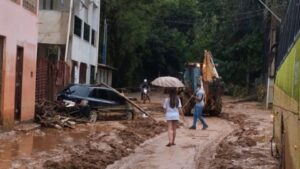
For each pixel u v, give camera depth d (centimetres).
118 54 5441
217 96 2897
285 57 908
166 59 6931
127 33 5281
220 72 5375
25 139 1516
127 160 1278
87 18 3631
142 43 5500
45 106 2034
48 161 1145
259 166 1223
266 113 3266
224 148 1538
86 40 3628
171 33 6819
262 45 4931
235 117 2836
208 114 2984
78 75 3272
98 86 2253
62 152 1309
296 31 724
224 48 5509
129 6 5134
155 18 5725
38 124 1845
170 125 1548
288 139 802
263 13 4588
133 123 2181
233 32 5353
